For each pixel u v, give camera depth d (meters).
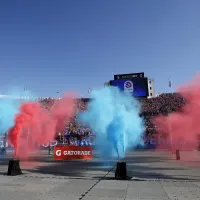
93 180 10.71
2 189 8.79
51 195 7.84
